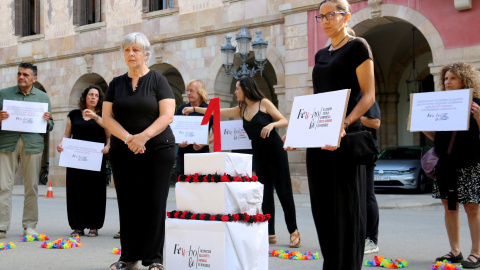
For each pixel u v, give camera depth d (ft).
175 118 23.81
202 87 24.44
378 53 69.87
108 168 69.67
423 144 71.92
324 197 12.51
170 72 81.56
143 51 16.48
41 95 25.35
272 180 22.74
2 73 84.64
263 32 60.08
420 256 19.75
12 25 83.82
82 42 76.18
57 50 78.64
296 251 20.20
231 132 24.12
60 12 78.74
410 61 70.69
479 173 17.38
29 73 24.59
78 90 77.61
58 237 24.79
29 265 17.70
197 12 65.46
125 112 16.25
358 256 12.39
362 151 12.10
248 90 22.43
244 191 13.21
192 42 65.82
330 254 12.42
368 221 20.42
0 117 23.68
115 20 73.15
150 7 70.54
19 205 45.21
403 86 71.92
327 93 12.14
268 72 79.05
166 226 13.57
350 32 15.53
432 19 48.29
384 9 51.03
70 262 18.28
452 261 18.17
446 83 18.01
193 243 13.04
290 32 56.49
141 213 16.42
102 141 25.84
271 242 23.00
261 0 60.44
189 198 13.57
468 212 17.75
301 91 55.57
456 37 46.93
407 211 38.73
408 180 51.19
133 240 16.49
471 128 17.49
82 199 25.11
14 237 24.44
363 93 12.25
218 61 63.62
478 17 45.83
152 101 16.34
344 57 12.36
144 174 16.29
